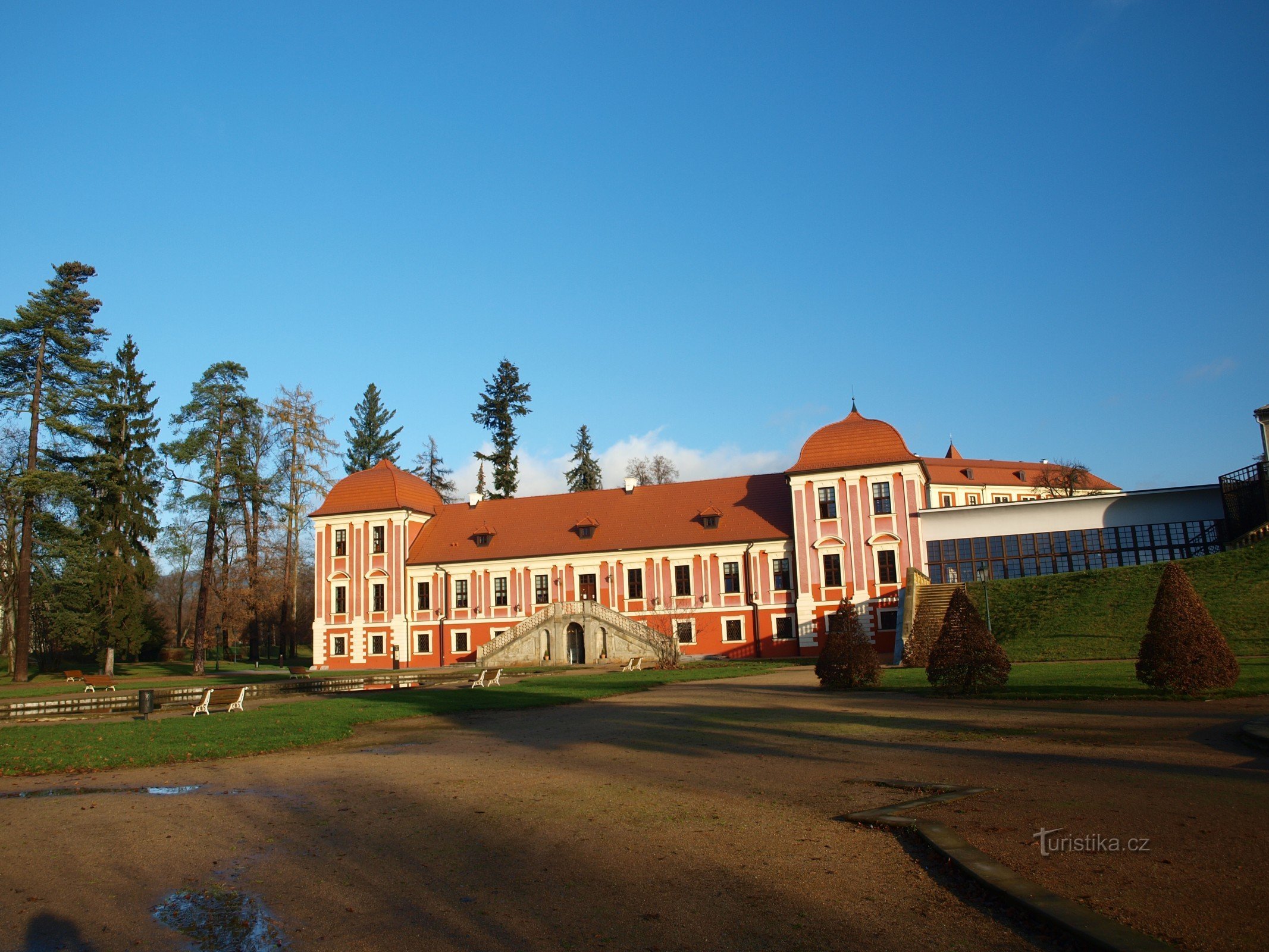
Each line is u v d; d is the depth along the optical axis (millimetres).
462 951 6605
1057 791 10852
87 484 59469
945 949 6180
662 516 59969
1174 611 20672
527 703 26891
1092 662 31219
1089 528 48094
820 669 29281
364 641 63125
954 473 87812
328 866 9023
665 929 6852
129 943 7098
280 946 6906
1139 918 6383
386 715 24047
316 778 14344
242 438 62781
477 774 14281
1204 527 45812
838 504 53000
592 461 97938
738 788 12234
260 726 21141
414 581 63094
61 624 57406
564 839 9734
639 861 8734
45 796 13211
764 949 6359
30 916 7758
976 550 50062
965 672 23375
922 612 41219
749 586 55188
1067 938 6156
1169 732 15508
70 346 52188
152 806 12219
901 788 11633
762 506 57938
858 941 6422
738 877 8062
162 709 28719
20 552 51156
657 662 50188
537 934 6902
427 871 8727
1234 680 20344
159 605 104375
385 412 92062
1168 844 8281
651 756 15484
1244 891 6891
